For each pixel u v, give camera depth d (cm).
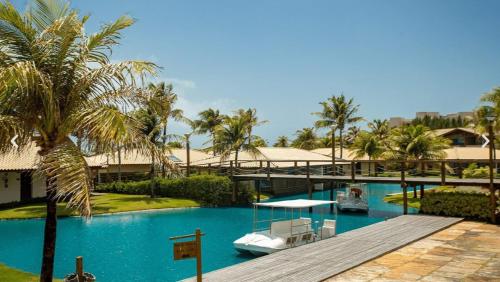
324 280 1207
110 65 856
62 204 3112
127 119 889
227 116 4459
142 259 1748
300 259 1441
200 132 6744
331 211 3222
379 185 6069
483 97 3306
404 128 4709
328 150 7306
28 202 3338
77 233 2291
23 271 1501
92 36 898
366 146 5400
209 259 1759
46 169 761
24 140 866
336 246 1636
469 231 1961
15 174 3328
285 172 4294
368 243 1680
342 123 5344
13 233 2288
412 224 2105
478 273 1262
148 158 965
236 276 1244
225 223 2661
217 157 4850
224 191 3519
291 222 1836
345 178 3056
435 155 4253
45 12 866
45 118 846
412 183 2602
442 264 1373
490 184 2198
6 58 833
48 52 855
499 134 3381
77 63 885
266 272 1284
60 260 1730
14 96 808
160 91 973
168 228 2462
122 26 895
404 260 1437
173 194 3706
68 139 884
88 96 902
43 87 782
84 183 739
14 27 830
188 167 3944
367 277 1237
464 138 7025
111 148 866
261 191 4469
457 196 2359
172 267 1625
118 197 3653
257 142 6512
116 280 1460
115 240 2119
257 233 1897
